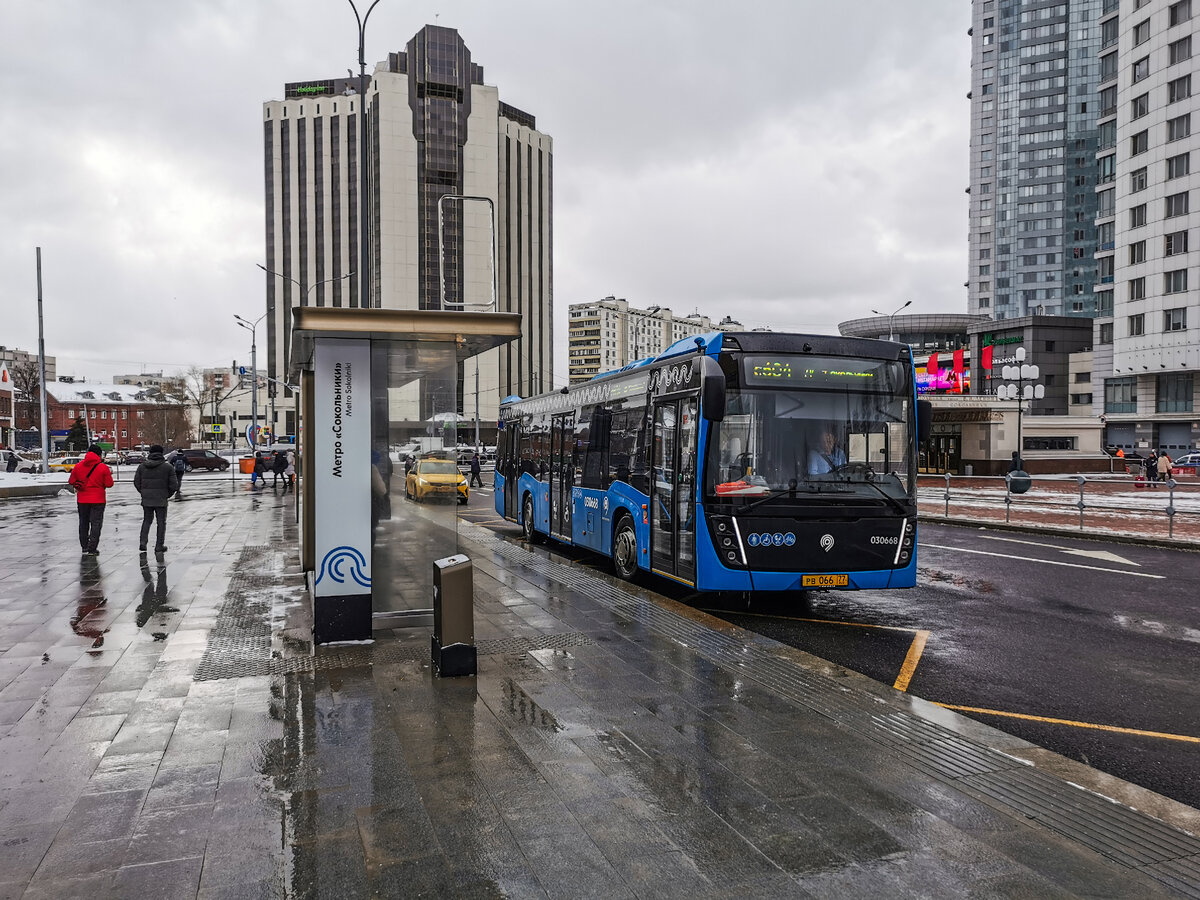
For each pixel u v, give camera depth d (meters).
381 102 100.19
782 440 8.78
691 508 8.97
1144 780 4.62
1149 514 21.47
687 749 4.64
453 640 6.03
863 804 3.95
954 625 8.76
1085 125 112.44
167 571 11.48
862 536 8.80
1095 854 3.48
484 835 3.62
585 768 4.36
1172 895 3.15
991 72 119.69
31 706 5.46
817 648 7.77
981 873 3.31
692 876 3.28
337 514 6.96
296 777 4.26
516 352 114.62
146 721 5.14
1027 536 17.56
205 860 3.41
